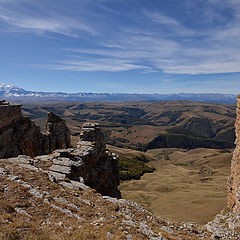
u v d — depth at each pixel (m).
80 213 19.61
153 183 136.00
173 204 79.06
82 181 32.12
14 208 17.42
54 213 18.36
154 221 22.73
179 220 54.62
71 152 41.47
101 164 49.72
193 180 144.88
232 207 41.91
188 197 84.50
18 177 24.39
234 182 41.22
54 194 22.64
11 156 45.00
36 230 14.18
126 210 23.56
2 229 13.09
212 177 140.00
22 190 20.97
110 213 21.14
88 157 42.31
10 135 45.81
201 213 57.81
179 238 18.73
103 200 24.89
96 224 17.06
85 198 24.41
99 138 52.03
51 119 61.62
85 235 14.28
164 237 17.78
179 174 179.12
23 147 48.09
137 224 19.17
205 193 84.94
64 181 28.31
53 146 58.62
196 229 23.95
